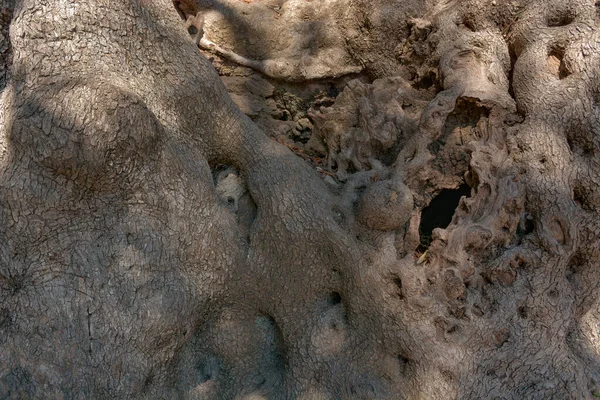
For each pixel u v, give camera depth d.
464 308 1.68
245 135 1.76
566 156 1.72
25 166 1.50
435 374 1.64
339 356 1.70
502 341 1.70
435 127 1.76
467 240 1.69
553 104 1.74
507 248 1.72
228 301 1.73
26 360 1.50
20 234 1.51
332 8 2.08
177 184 1.63
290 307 1.72
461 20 1.92
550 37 1.79
